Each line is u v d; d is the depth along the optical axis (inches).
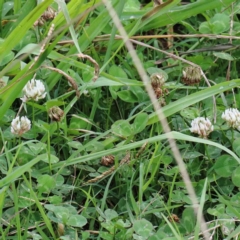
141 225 33.6
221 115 38.7
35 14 35.6
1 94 35.8
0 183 32.6
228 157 36.4
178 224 34.6
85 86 37.5
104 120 40.1
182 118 39.3
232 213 34.6
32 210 35.0
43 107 38.0
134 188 36.8
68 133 38.2
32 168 36.4
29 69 35.4
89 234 33.6
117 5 39.5
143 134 38.7
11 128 35.9
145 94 39.8
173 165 37.9
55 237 33.5
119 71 40.0
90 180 36.3
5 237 33.4
